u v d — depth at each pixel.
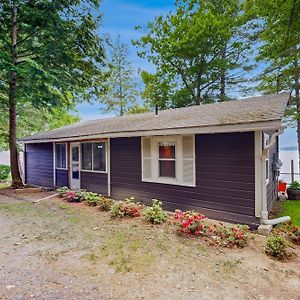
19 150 14.07
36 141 11.59
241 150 5.54
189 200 6.54
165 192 7.11
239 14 17.39
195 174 6.41
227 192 5.79
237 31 17.22
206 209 6.18
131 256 3.90
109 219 6.01
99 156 9.28
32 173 13.09
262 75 13.53
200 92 19.23
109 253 4.02
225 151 5.82
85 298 2.78
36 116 15.21
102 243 4.45
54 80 9.56
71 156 10.67
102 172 9.15
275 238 4.10
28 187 11.35
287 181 11.95
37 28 10.38
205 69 18.66
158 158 7.29
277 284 3.13
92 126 10.77
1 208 7.28
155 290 2.96
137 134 7.15
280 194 9.96
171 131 6.29
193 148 6.43
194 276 3.30
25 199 8.77
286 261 3.80
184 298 2.79
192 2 18.61
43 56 9.88
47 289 2.97
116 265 3.60
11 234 4.96
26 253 4.03
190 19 18.70
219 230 4.88
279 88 11.93
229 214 5.75
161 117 8.55
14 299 2.76
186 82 19.89
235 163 5.65
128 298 2.79
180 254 3.98
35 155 12.86
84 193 8.42
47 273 3.37
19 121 14.81
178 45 18.42
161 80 20.94
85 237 4.77
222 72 18.23
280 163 9.61
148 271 3.42
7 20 10.53
